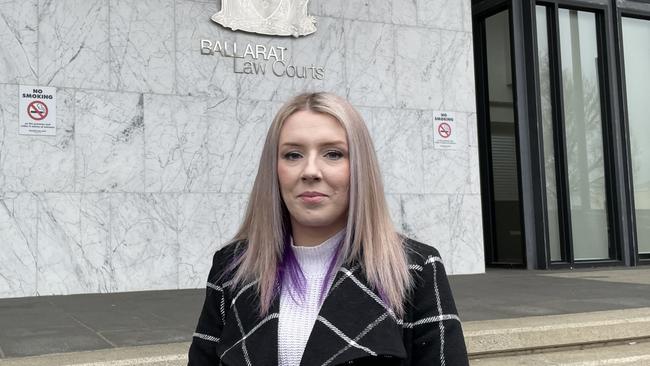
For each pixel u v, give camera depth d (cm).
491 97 1170
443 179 962
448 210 961
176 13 820
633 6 1167
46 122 754
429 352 145
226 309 162
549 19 1116
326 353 137
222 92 838
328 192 153
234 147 838
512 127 1119
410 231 933
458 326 148
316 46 895
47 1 764
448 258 955
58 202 754
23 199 739
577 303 608
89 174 770
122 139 787
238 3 849
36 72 754
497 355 454
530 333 464
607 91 1141
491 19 1170
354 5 922
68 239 755
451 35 985
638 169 1175
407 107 947
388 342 137
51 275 745
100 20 786
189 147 817
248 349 146
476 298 658
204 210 818
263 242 158
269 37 868
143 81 801
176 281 799
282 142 157
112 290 769
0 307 629
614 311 542
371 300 143
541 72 1109
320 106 154
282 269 157
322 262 158
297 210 154
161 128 805
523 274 970
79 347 416
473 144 989
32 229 741
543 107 1104
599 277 903
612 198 1130
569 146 1116
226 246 172
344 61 911
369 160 153
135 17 801
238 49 849
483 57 1184
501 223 1152
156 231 795
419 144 950
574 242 1109
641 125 1185
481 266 978
